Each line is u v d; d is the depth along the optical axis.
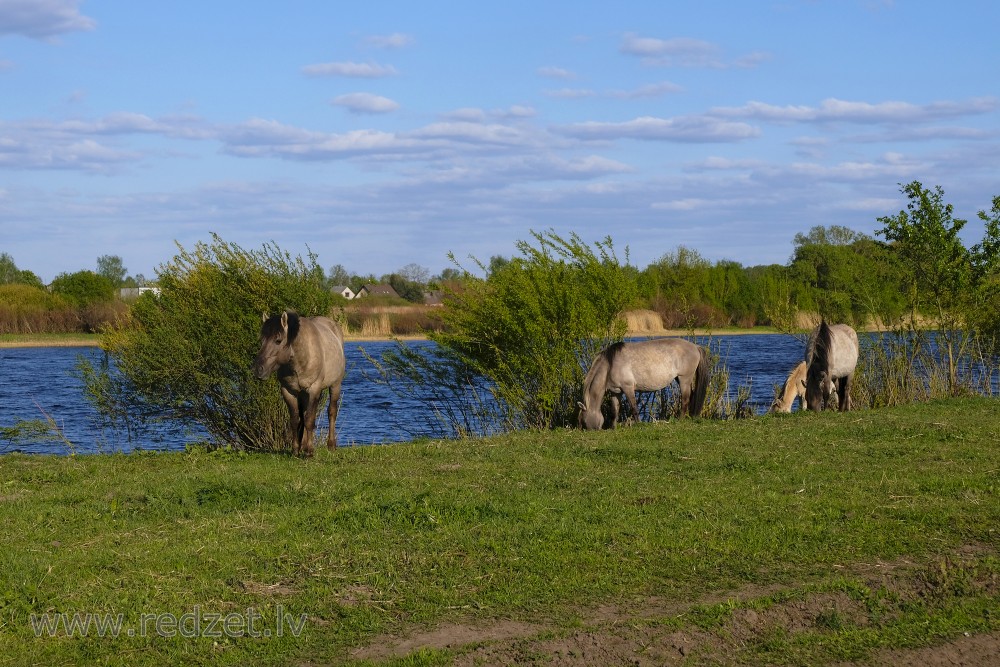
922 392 20.22
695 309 61.62
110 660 6.00
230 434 16.50
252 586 7.18
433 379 18.75
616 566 7.71
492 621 6.69
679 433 14.23
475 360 17.97
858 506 9.39
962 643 6.42
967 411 16.44
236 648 6.22
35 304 69.94
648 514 9.16
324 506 9.37
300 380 12.77
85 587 7.04
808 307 30.20
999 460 11.80
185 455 13.02
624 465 11.80
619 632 6.32
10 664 5.89
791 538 8.41
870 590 7.10
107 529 8.60
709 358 18.17
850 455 12.25
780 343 53.38
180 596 6.92
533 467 11.56
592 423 16.14
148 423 17.38
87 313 68.38
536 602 7.01
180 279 16.58
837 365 17.75
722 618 6.57
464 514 9.00
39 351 56.12
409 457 12.53
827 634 6.53
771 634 6.52
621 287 18.16
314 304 17.11
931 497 9.78
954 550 8.11
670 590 7.28
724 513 9.19
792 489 10.26
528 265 18.02
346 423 23.33
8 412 25.45
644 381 16.41
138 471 11.75
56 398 29.31
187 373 15.87
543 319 17.11
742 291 65.50
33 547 7.96
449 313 18.31
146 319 16.53
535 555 7.93
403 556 7.82
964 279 20.12
